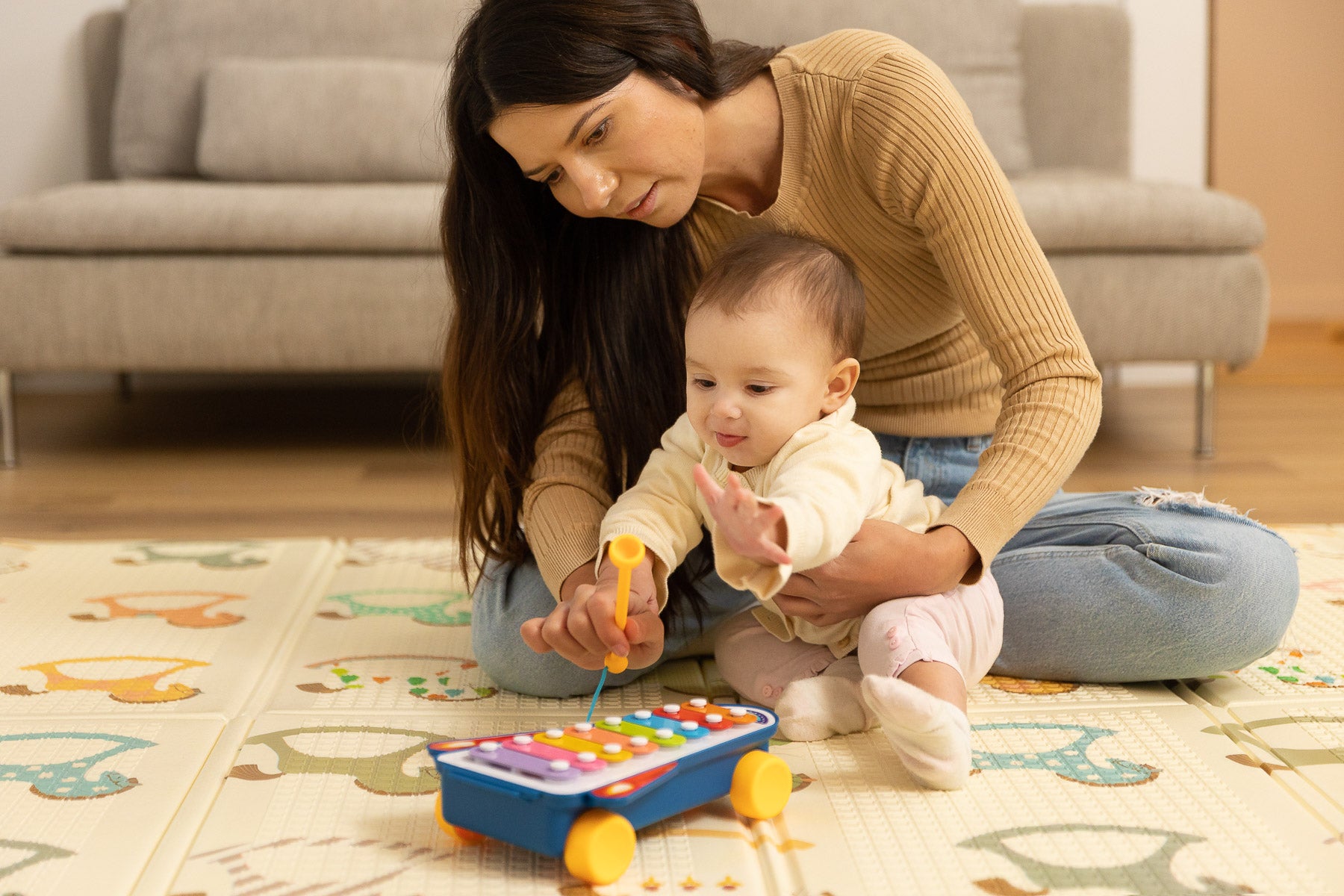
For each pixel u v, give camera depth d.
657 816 0.75
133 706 0.99
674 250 1.07
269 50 2.63
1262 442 2.30
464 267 1.05
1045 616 1.02
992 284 0.92
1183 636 0.99
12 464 2.18
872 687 0.80
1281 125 4.11
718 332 0.89
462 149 0.99
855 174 0.98
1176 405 2.75
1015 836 0.76
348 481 2.05
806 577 0.88
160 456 2.26
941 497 1.13
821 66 0.99
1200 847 0.75
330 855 0.74
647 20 0.89
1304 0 4.04
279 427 2.55
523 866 0.73
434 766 0.87
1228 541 0.98
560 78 0.86
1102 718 0.96
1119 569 1.00
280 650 1.15
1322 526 1.63
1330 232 4.15
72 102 2.83
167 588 1.36
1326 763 0.87
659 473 0.97
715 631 1.11
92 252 2.12
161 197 2.12
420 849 0.75
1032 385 0.91
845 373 0.93
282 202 2.11
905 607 0.90
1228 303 2.15
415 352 2.13
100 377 3.00
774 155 1.02
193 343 2.13
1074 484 1.95
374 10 2.64
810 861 0.73
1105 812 0.79
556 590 0.97
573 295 1.09
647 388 1.08
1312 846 0.75
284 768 0.87
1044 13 2.78
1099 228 2.10
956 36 2.62
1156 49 2.96
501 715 0.99
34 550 1.53
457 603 1.32
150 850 0.74
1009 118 2.63
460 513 1.12
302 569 1.45
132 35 2.64
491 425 1.08
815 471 0.85
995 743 0.92
